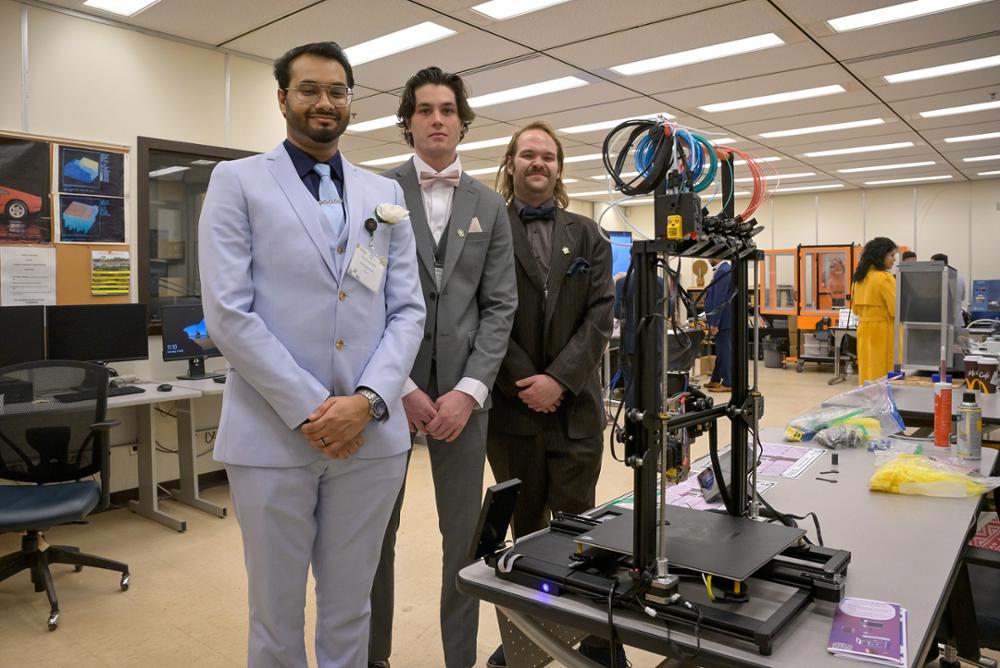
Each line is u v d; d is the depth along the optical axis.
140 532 3.47
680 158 1.05
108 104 3.84
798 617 0.97
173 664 2.22
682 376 1.14
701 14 4.02
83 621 2.52
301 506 1.42
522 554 1.15
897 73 5.25
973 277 10.66
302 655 1.49
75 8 3.68
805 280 10.13
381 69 4.97
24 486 2.77
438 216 1.96
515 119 6.59
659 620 0.95
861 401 2.38
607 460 4.62
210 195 1.41
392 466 1.52
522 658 1.60
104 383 2.83
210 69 4.29
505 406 2.08
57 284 3.67
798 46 4.61
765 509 1.37
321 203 1.50
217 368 4.41
